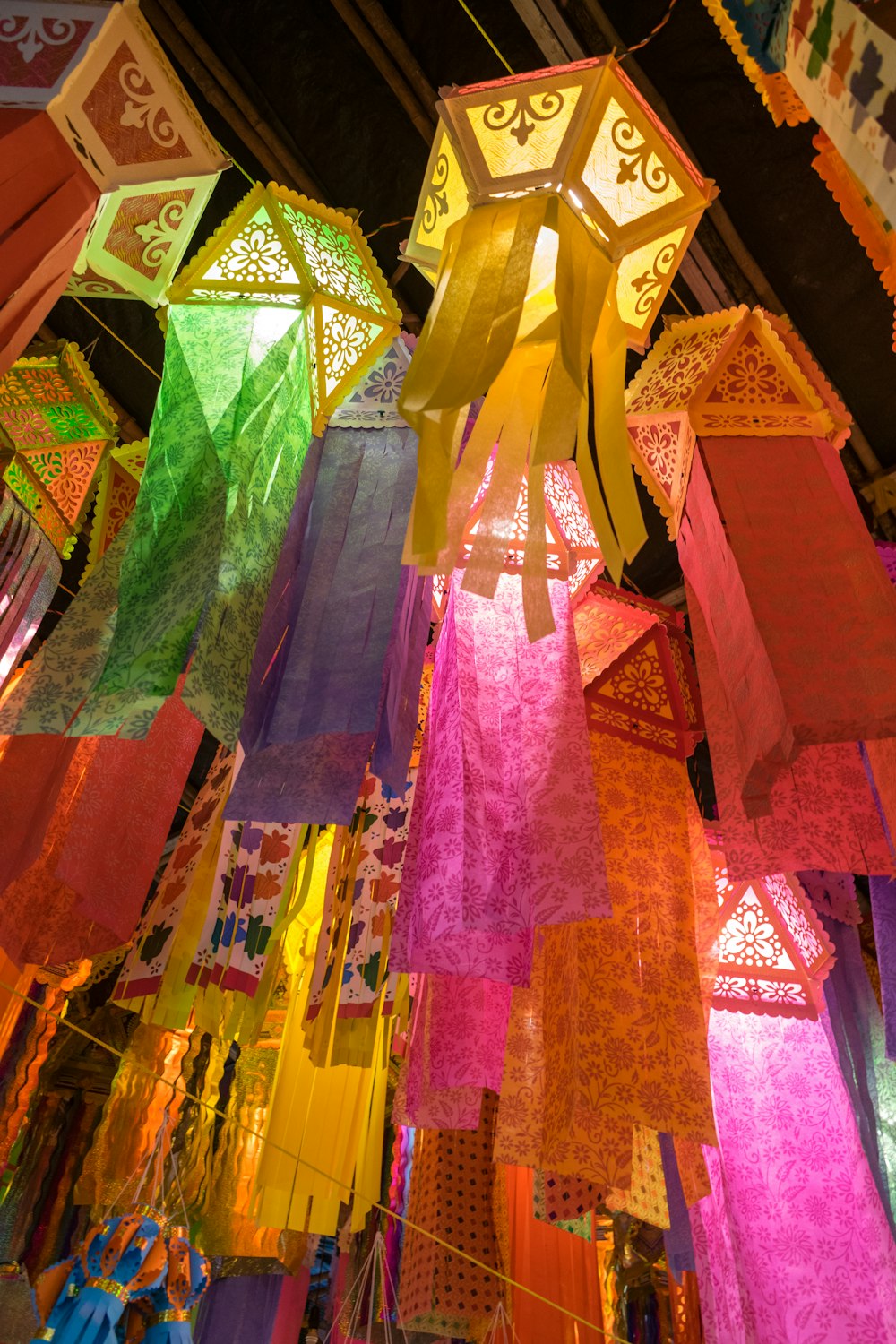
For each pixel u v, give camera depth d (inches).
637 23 101.0
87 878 60.8
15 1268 113.2
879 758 68.9
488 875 62.0
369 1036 78.4
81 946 66.4
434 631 97.3
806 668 59.3
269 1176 92.9
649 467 78.3
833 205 110.9
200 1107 126.4
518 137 64.1
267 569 63.7
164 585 57.8
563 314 58.4
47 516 80.0
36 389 82.7
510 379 65.4
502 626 74.3
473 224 63.6
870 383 124.3
